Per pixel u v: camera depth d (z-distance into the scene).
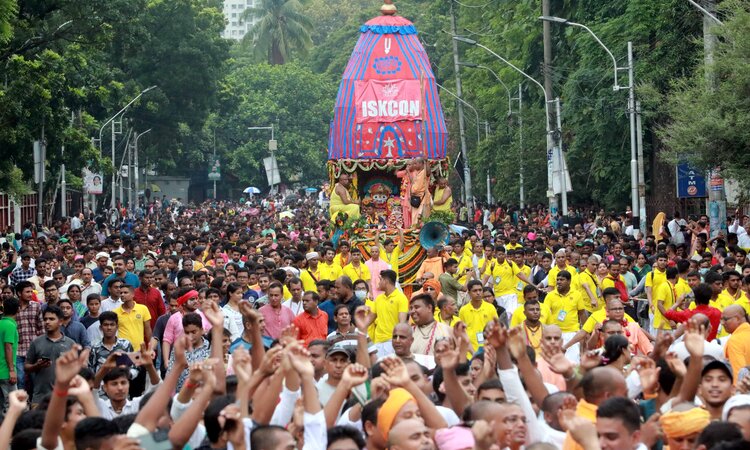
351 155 36.59
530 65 61.19
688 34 43.88
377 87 36.66
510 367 11.09
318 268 27.41
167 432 10.01
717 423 9.40
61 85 42.69
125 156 85.81
